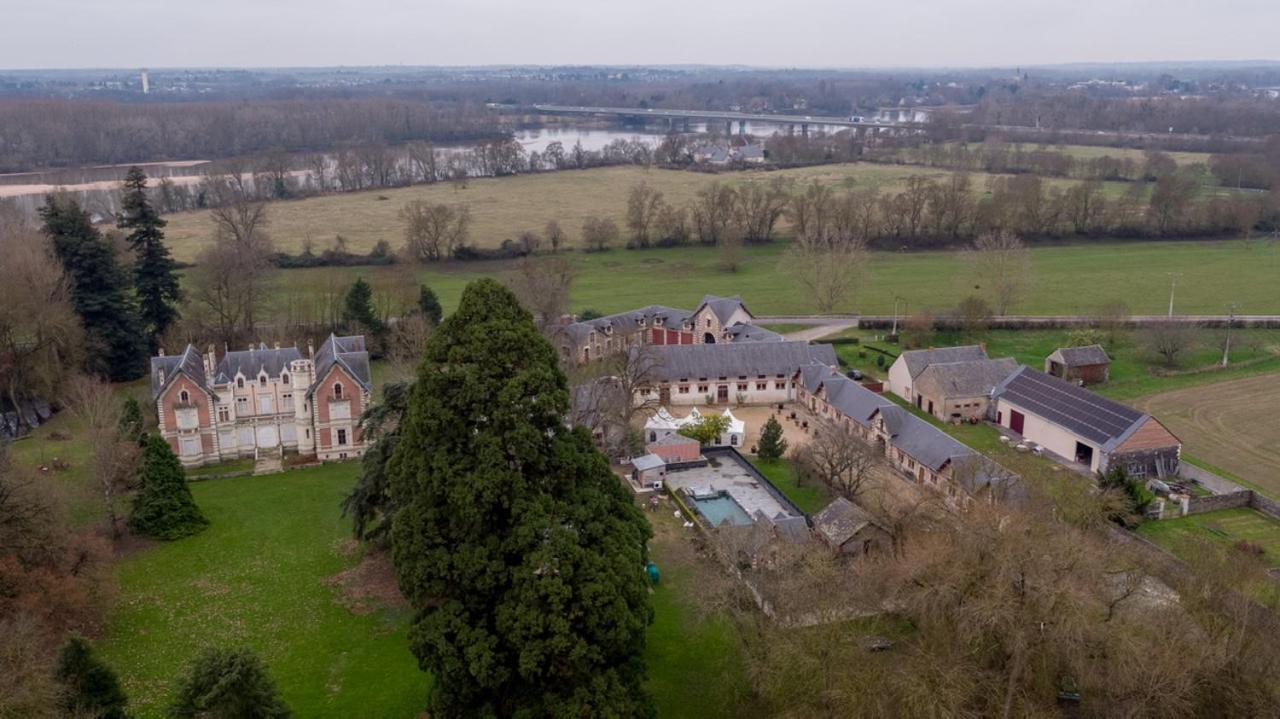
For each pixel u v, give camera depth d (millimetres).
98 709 62156
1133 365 160000
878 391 152625
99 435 100438
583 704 59969
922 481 114812
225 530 102125
